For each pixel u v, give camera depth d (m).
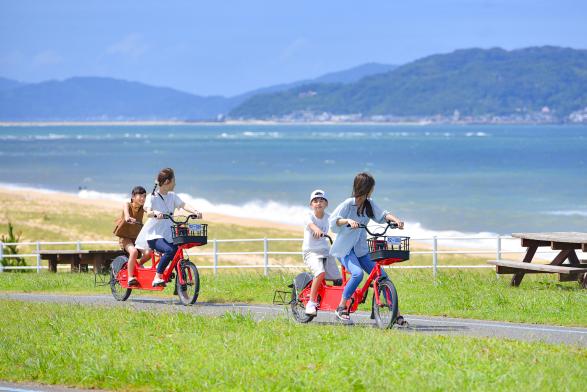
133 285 33.28
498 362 19.62
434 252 44.16
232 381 18.75
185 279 32.06
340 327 25.31
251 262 75.75
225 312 27.58
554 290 36.06
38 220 111.25
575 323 26.89
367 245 25.91
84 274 48.34
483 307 30.38
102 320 26.95
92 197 169.25
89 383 19.77
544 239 38.44
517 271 38.78
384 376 18.67
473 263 74.62
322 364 19.98
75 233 100.19
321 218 26.70
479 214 138.88
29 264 68.94
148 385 19.25
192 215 31.81
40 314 29.06
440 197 170.88
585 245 36.88
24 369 20.92
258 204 159.12
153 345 22.64
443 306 30.81
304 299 27.16
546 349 21.53
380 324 25.47
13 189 184.75
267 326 25.28
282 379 18.61
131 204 34.34
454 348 21.30
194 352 21.67
